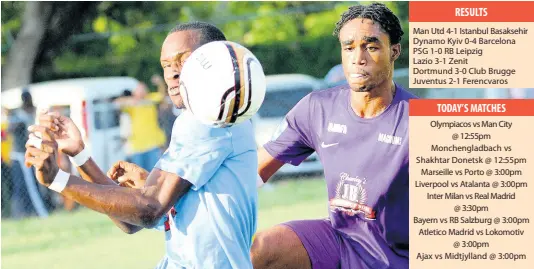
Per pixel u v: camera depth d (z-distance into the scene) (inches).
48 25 1551.4
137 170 394.3
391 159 439.2
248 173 369.4
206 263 359.6
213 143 355.6
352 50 425.1
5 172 1185.4
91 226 1074.1
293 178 1364.4
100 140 1243.2
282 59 1889.8
